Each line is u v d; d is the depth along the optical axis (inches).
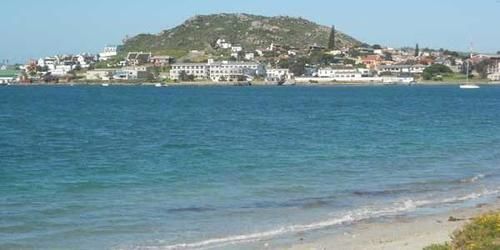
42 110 3939.5
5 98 5629.9
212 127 2736.2
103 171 1407.5
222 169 1437.0
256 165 1508.4
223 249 739.4
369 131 2588.6
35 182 1246.3
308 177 1318.9
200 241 778.2
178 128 2677.2
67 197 1077.8
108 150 1847.9
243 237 799.7
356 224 884.6
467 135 2432.3
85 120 3132.4
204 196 1090.1
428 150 1900.8
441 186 1235.9
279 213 952.3
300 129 2657.5
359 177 1332.4
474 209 1007.6
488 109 4291.3
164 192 1130.0
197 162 1566.2
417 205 1034.1
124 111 3939.5
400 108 4411.9
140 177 1314.0
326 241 780.0
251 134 2401.6
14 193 1117.1
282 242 775.1
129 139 2193.7
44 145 1975.9
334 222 893.2
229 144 2030.0
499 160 1676.9
